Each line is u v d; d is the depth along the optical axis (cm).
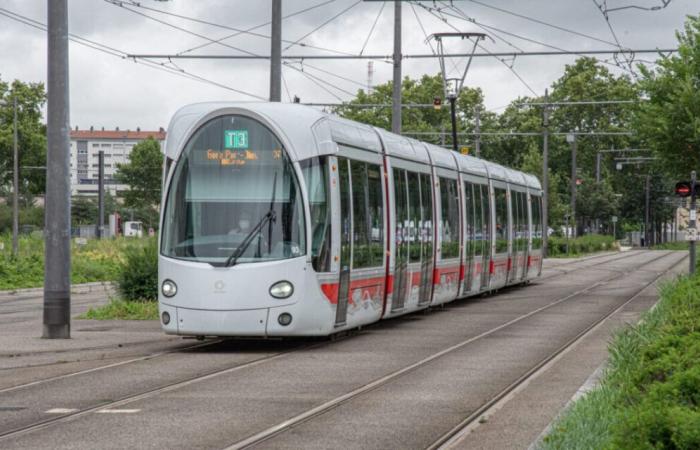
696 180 3300
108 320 2545
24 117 9669
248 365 1677
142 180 16450
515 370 1612
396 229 2352
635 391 1002
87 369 1636
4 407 1261
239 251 1841
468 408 1260
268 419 1176
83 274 4909
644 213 13575
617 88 11581
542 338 2106
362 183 2134
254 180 1866
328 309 1925
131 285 2834
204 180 1878
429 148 2750
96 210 15725
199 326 1834
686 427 683
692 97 3272
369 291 2166
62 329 2058
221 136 1881
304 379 1512
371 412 1230
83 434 1085
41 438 1064
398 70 3462
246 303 1827
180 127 1902
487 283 3338
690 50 3344
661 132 3312
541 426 1129
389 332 2247
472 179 3153
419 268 2544
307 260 1858
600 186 10981
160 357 1797
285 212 1852
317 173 1908
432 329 2316
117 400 1313
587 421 963
